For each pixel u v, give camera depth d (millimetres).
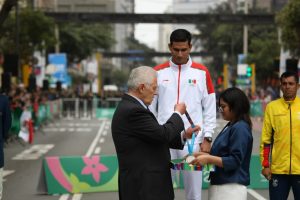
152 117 5133
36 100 28406
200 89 6820
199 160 5367
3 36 36531
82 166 11344
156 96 6902
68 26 61969
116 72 124062
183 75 6820
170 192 5227
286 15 28438
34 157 17656
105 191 11352
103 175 11391
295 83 6746
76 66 77375
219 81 62188
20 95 25156
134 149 5121
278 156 6789
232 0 68125
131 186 5113
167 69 6887
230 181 5488
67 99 42562
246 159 5547
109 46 70500
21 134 21391
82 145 21578
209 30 82312
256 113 38000
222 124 32594
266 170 6871
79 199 10555
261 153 6934
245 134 5441
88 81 67750
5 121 8422
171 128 5164
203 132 6871
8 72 25766
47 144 22031
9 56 28422
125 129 5117
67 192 11203
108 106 43188
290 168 6719
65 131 28969
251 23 43594
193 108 6805
